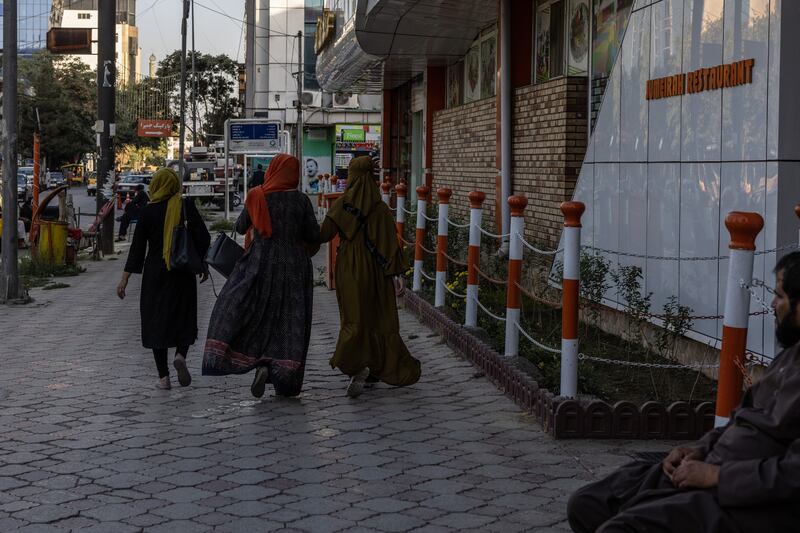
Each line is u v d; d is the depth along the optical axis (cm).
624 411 644
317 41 2358
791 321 327
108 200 2388
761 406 329
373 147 6072
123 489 557
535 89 1244
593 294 832
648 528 315
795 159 668
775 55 669
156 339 811
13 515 513
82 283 1786
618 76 942
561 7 1220
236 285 758
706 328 755
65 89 9488
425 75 2038
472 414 724
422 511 517
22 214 2695
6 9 1462
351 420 716
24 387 840
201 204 4641
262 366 770
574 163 1143
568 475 575
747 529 307
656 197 852
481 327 954
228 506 526
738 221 436
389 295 795
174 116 8644
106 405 770
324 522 501
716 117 747
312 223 786
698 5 776
